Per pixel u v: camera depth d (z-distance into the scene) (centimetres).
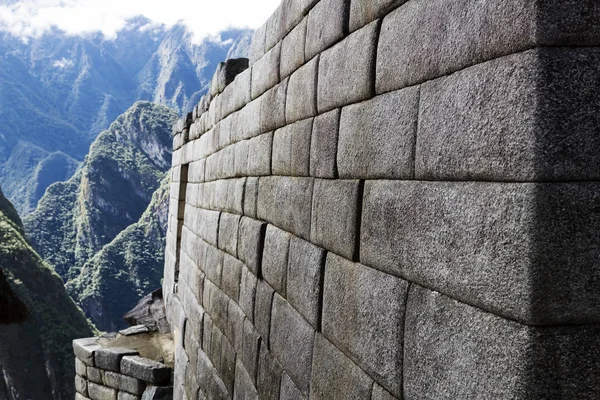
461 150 216
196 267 820
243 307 534
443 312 224
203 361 701
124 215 13725
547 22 181
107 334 1220
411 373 244
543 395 178
